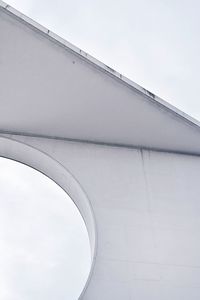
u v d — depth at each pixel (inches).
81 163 190.7
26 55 175.9
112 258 154.5
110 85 185.5
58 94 187.3
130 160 198.5
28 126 196.4
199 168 203.6
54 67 179.3
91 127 198.5
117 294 143.2
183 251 163.3
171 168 199.8
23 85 183.9
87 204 175.8
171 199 184.7
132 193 182.7
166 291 147.7
